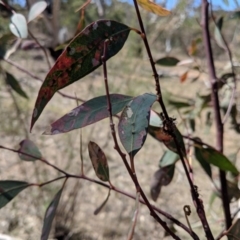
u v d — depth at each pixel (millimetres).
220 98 552
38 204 1054
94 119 229
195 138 414
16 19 398
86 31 221
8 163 1326
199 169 1267
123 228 1106
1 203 308
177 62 523
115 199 1258
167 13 244
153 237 1034
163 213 283
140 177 1450
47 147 1432
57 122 230
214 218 574
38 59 1385
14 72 1672
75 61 220
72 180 1104
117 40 226
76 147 1235
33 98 1479
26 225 1038
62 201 1057
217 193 501
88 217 1154
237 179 445
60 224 1052
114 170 1471
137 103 219
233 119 521
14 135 1241
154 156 1659
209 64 445
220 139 431
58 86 219
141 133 213
